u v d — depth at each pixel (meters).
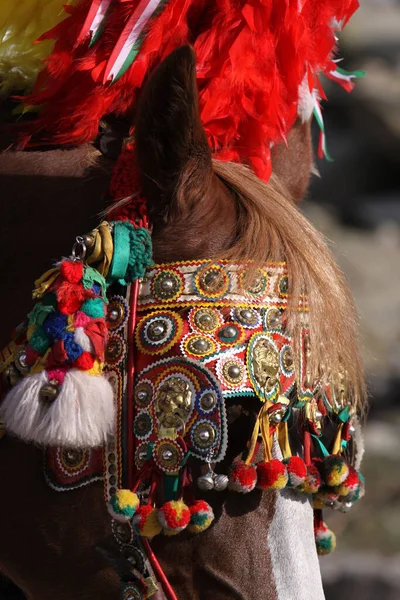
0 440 3.61
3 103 4.25
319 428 3.59
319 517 4.02
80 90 3.90
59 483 3.45
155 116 3.36
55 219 3.79
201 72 3.85
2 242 3.85
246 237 3.47
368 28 36.53
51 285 3.37
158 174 3.45
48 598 3.57
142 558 3.33
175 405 3.26
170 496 3.27
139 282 3.46
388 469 15.27
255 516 3.34
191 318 3.36
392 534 13.13
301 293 3.47
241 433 3.34
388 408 17.94
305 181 4.79
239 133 4.01
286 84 4.12
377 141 31.75
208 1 3.96
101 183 3.79
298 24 4.02
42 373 3.26
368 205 30.95
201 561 3.30
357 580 11.50
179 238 3.47
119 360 3.38
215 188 3.55
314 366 3.45
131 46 3.73
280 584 3.30
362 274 25.47
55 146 4.04
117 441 3.33
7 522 3.57
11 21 4.31
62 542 3.47
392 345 20.98
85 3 3.92
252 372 3.30
